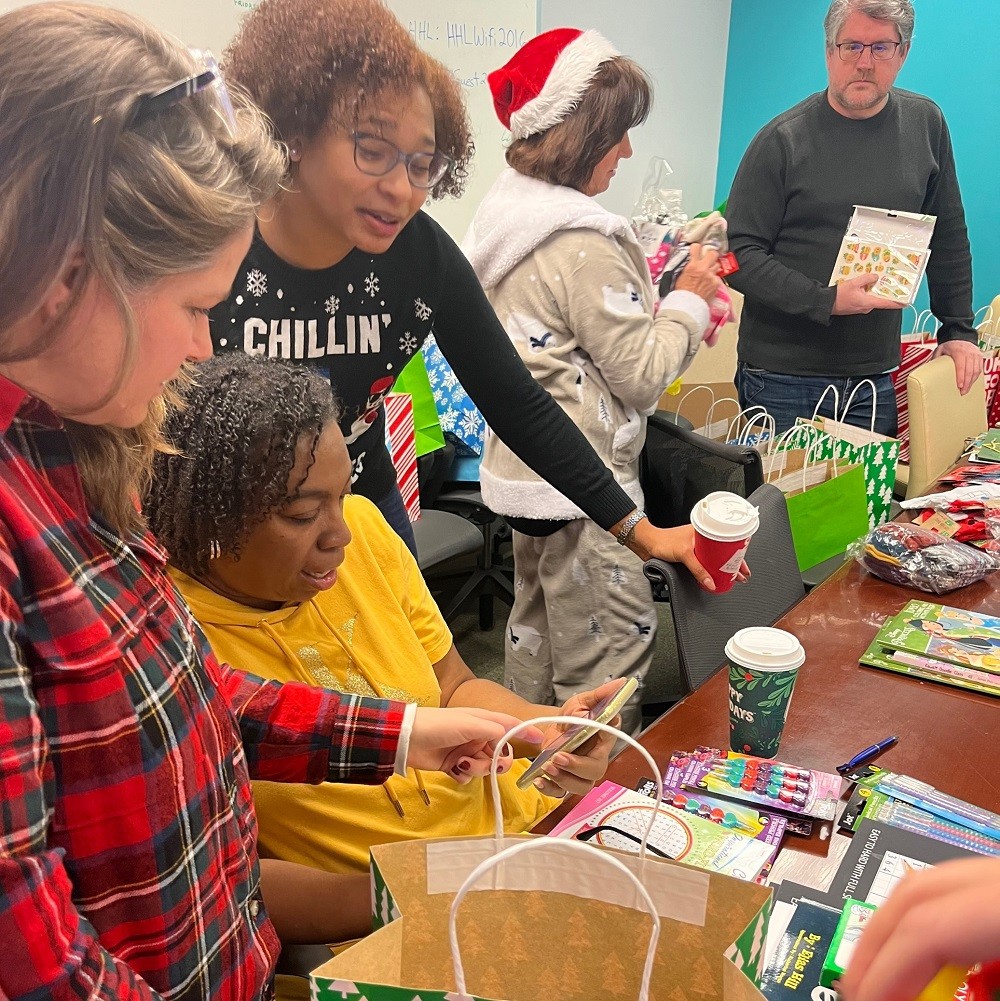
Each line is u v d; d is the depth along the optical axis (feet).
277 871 3.19
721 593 4.80
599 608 6.70
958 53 13.16
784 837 3.23
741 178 9.25
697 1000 2.36
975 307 14.01
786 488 7.07
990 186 13.42
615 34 12.53
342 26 3.55
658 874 2.31
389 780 3.51
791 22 14.12
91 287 1.59
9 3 5.74
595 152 5.99
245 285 4.13
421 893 2.42
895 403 9.68
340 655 3.54
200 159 1.69
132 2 6.82
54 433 1.81
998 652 4.47
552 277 6.06
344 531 3.19
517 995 2.52
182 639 2.14
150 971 2.04
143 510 3.04
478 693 4.04
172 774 1.99
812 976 2.54
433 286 4.75
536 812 4.10
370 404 4.87
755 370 9.68
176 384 2.77
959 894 1.49
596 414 6.33
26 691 1.59
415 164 3.87
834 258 8.99
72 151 1.50
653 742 3.83
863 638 4.75
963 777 3.60
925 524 6.09
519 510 6.56
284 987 2.92
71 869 1.86
